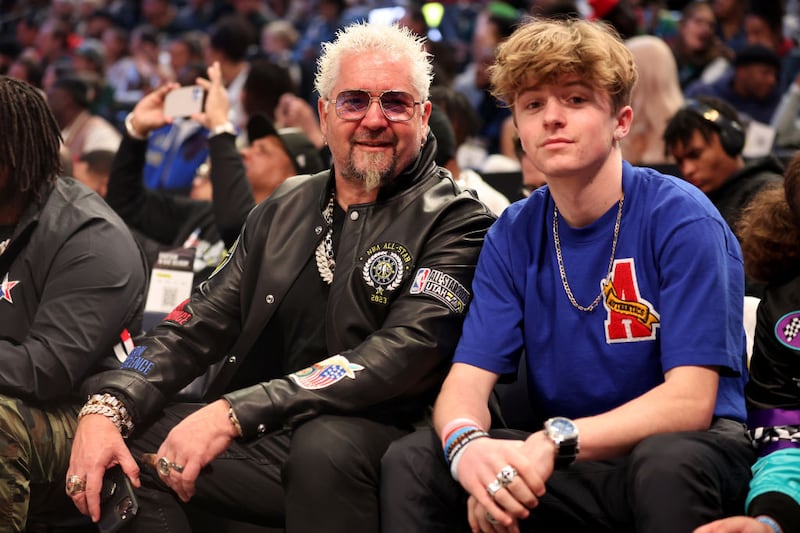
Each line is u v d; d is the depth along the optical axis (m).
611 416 1.90
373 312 2.32
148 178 5.07
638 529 1.82
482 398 2.09
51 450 2.49
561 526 2.07
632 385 2.05
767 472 1.98
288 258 2.44
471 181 3.48
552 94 2.02
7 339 2.57
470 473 1.90
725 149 3.39
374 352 2.20
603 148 2.03
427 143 2.47
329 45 2.46
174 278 3.37
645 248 2.06
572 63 1.97
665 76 4.64
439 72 4.35
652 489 1.80
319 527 2.04
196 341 2.45
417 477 1.99
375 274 2.32
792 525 1.87
